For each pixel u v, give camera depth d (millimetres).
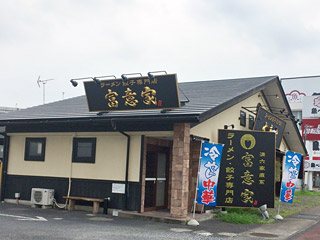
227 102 11312
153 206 11805
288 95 35719
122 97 11156
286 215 12664
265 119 13844
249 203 11555
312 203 17000
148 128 11055
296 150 20547
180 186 10258
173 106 10461
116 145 11617
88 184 11922
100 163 11797
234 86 14414
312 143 27812
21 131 13305
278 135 15227
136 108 10977
